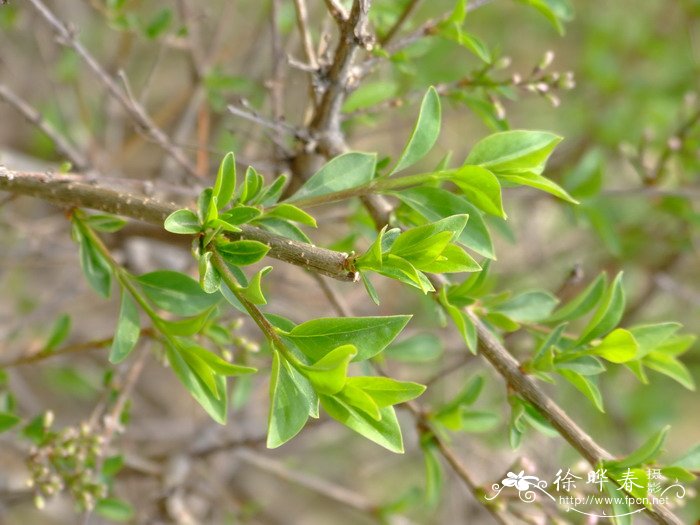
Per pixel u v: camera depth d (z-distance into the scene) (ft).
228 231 1.42
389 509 2.13
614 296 1.52
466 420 1.72
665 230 2.62
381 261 1.38
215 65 2.22
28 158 2.44
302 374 1.39
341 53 1.57
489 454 2.56
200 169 2.08
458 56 2.85
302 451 3.05
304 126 1.72
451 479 2.65
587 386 1.49
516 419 1.51
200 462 2.46
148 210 1.48
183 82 3.07
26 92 2.73
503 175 1.51
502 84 1.72
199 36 2.49
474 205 1.50
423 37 1.68
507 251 3.14
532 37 3.13
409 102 1.73
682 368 1.60
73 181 1.51
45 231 2.32
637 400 2.80
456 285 1.56
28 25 2.58
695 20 3.00
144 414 3.16
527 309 1.61
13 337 2.29
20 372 2.82
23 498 2.09
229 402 2.60
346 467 3.24
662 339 1.54
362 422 1.40
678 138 2.08
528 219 2.88
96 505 1.82
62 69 2.35
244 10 2.89
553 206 2.82
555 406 1.51
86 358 2.73
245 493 3.00
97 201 1.49
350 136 2.10
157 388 3.28
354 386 1.40
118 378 1.86
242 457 2.22
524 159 1.50
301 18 1.68
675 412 2.82
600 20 2.93
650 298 2.67
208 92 2.10
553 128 3.00
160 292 1.53
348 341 1.40
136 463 2.14
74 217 1.53
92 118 2.58
